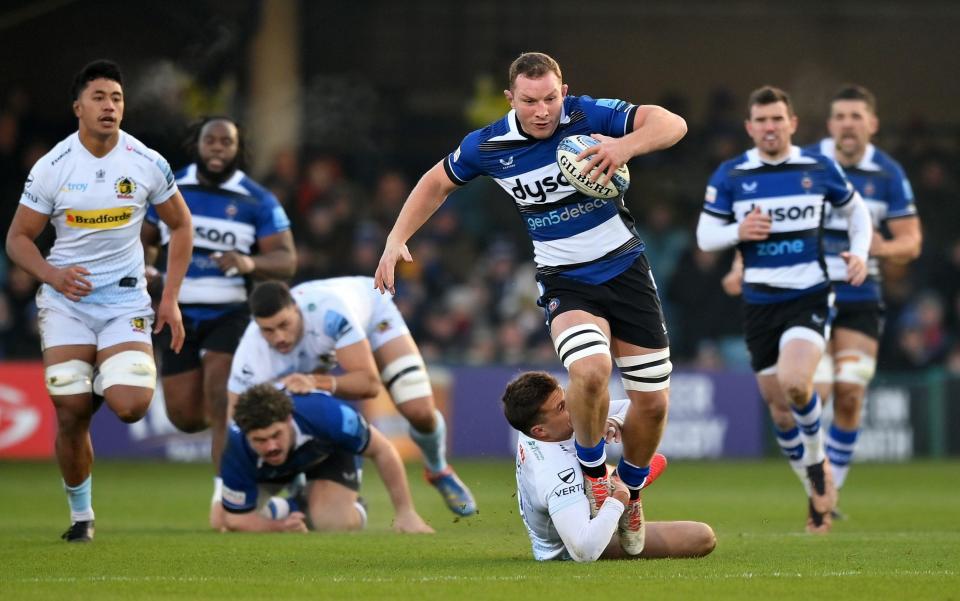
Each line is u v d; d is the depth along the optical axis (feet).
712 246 106.01
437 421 108.37
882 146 266.98
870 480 165.27
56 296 86.69
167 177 86.63
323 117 256.32
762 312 105.81
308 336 101.04
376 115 259.60
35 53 249.34
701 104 270.87
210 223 111.04
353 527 101.76
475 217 232.94
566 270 76.59
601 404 72.69
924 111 272.31
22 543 87.66
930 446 199.41
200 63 235.61
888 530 104.06
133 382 85.05
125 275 86.94
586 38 268.82
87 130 84.33
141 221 87.25
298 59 257.75
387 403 183.32
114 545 86.28
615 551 76.79
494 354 199.31
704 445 194.39
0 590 65.51
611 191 72.90
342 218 211.61
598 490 75.00
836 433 119.85
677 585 65.98
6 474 164.96
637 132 71.97
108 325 86.63
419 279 209.15
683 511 123.44
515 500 130.21
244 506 98.94
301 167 243.60
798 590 64.64
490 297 207.92
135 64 246.47
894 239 118.73
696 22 270.26
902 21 271.49
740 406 195.42
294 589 65.62
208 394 111.86
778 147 104.68
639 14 269.23
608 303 75.97
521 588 65.21
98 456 183.93
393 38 261.85
